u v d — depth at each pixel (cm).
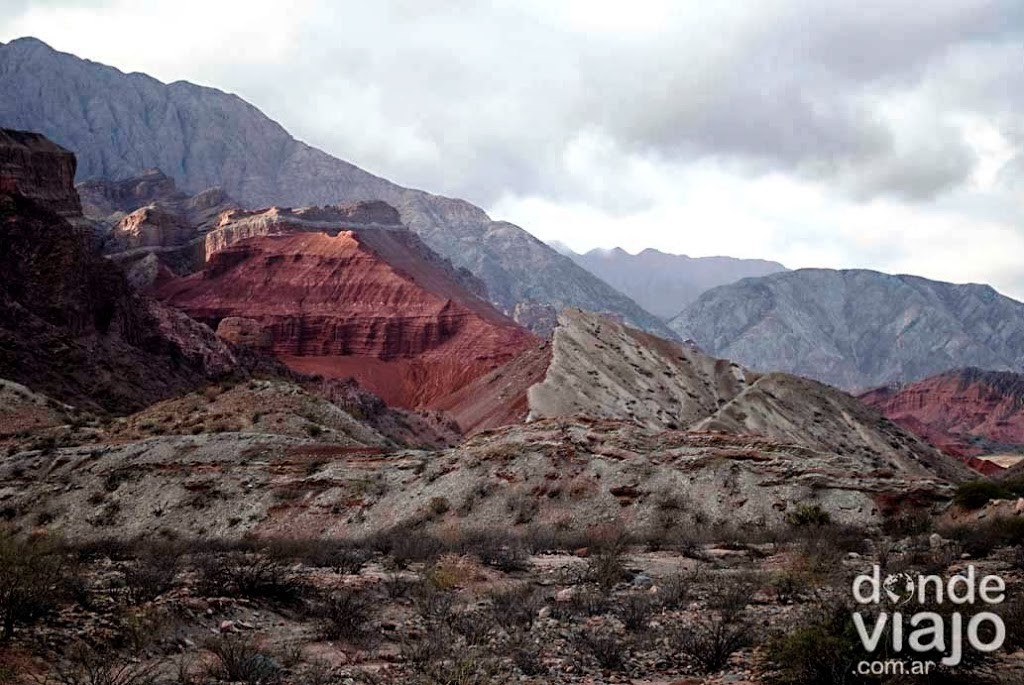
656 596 1911
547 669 1301
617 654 1346
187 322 13900
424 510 4700
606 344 12025
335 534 4609
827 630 1220
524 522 4553
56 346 10138
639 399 11050
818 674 1172
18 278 10862
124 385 10631
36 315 10550
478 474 4891
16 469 5547
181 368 12512
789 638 1236
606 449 4988
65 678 1100
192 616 1493
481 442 5259
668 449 5072
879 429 11062
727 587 2006
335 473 5069
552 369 11175
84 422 6931
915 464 10456
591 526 4506
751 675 1247
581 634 1493
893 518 4222
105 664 1187
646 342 12531
